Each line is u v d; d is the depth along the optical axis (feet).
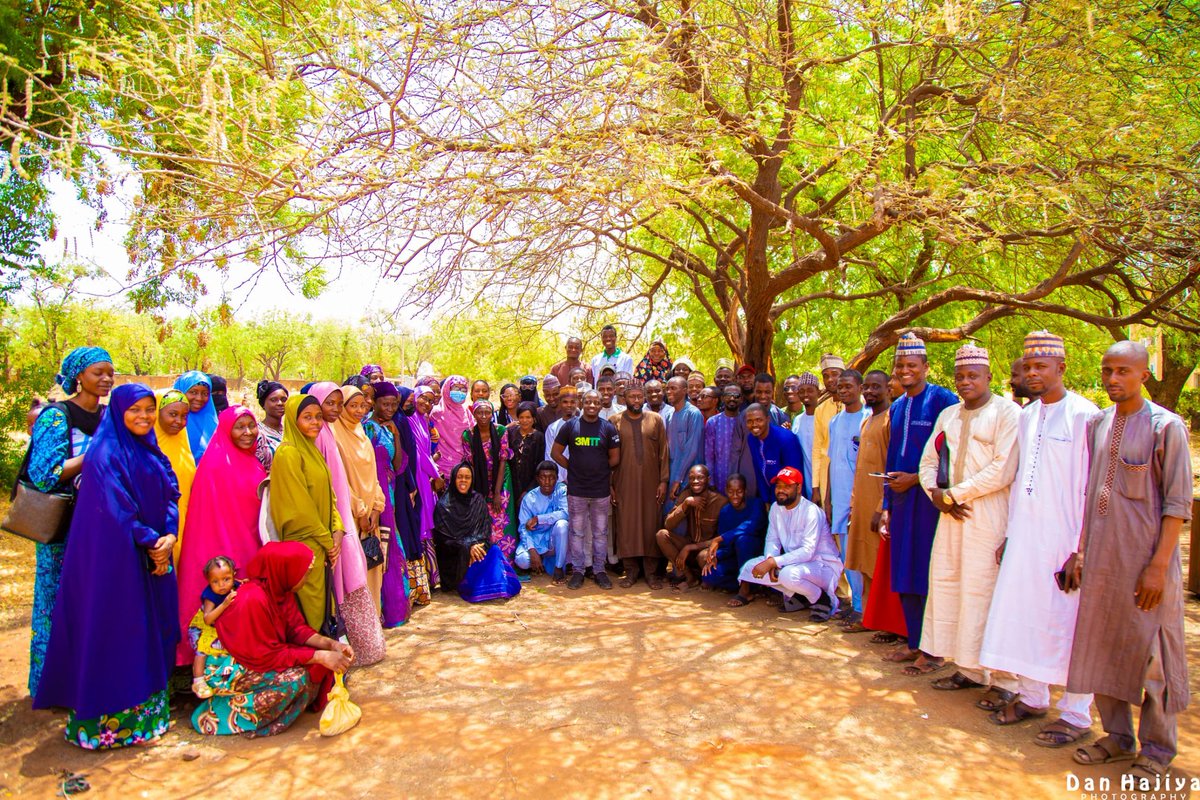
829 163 20.52
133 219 14.05
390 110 14.96
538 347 31.78
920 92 24.71
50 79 23.03
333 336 112.06
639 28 19.66
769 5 22.44
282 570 14.24
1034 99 19.65
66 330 50.80
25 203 28.60
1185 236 20.98
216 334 88.63
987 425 14.96
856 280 38.83
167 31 14.98
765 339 31.14
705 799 11.50
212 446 15.19
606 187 15.24
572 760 12.76
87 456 13.53
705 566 23.09
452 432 25.62
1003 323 36.91
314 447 15.90
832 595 20.80
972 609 14.98
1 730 14.12
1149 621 11.82
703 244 39.09
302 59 16.01
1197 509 22.58
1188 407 72.02
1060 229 22.50
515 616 21.15
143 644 13.51
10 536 27.07
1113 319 25.45
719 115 20.76
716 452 24.13
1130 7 20.27
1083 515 12.71
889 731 13.82
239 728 13.92
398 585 20.40
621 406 27.86
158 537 13.75
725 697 15.35
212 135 12.82
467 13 16.62
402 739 13.66
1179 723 13.91
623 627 20.01
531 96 17.31
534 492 25.91
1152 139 19.35
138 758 13.17
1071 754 12.85
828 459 22.33
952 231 19.60
